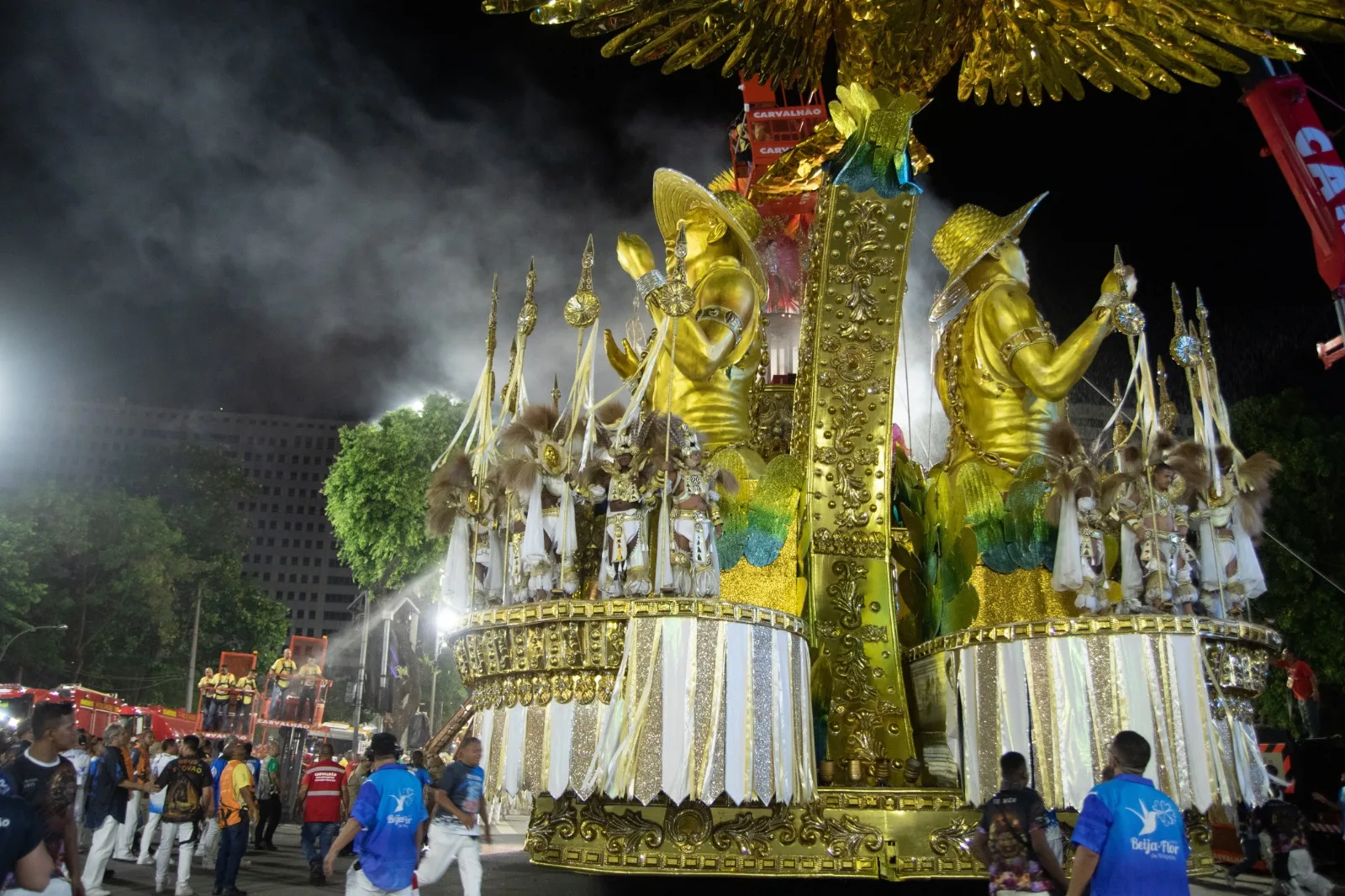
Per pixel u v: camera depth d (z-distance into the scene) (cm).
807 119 1379
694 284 1029
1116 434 987
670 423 840
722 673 785
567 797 840
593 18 1041
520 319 963
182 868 1138
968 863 859
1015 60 1159
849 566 996
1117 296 941
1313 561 2411
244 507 15812
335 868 1516
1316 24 991
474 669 905
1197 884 1391
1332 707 2477
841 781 940
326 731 3216
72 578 4672
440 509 945
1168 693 834
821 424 1012
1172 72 1093
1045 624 870
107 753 1173
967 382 1038
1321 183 1889
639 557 822
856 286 991
